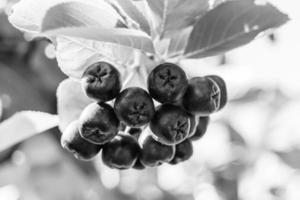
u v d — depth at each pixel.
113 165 0.19
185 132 0.19
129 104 0.18
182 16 0.19
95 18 0.18
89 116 0.18
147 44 0.18
